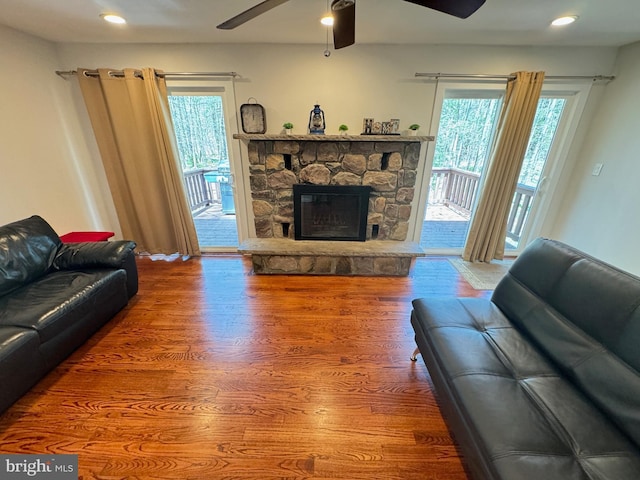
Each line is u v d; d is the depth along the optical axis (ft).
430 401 5.34
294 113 9.78
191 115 10.37
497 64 9.24
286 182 10.27
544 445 3.15
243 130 9.84
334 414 5.04
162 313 7.95
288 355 6.43
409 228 11.43
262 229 10.92
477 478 3.33
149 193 10.52
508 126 9.36
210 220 15.89
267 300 8.66
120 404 5.16
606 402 3.64
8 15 6.91
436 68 9.32
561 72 9.23
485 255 11.30
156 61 9.25
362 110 9.77
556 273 5.06
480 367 4.28
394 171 10.03
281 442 4.57
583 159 10.02
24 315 5.42
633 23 7.07
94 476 4.07
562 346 4.45
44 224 7.63
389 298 8.86
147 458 4.31
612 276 4.27
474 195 11.37
